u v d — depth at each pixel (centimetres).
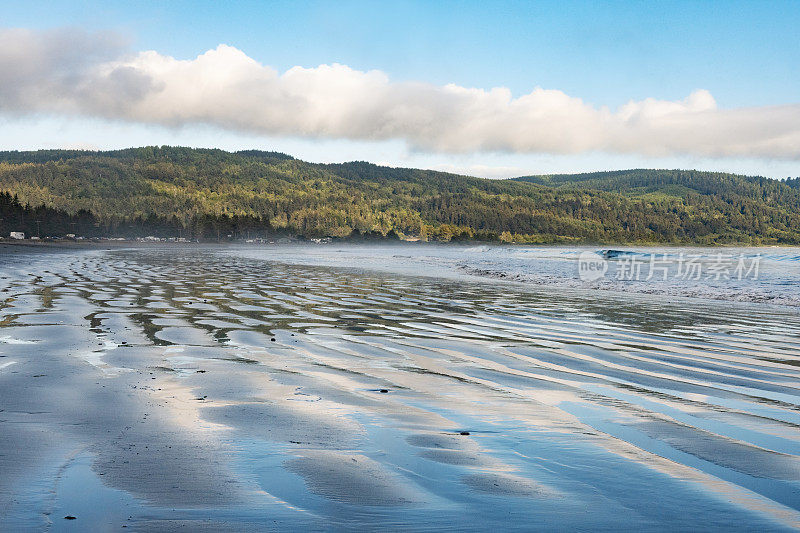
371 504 307
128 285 1934
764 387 617
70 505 296
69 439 409
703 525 287
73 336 909
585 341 930
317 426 456
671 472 361
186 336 934
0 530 264
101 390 565
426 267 3447
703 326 1105
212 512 293
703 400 558
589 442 421
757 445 417
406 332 1018
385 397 561
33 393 547
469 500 314
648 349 859
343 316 1229
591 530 280
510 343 907
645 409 522
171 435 425
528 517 294
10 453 375
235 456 380
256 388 590
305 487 329
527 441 423
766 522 291
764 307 1426
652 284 2130
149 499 307
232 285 2014
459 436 435
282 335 967
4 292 1619
